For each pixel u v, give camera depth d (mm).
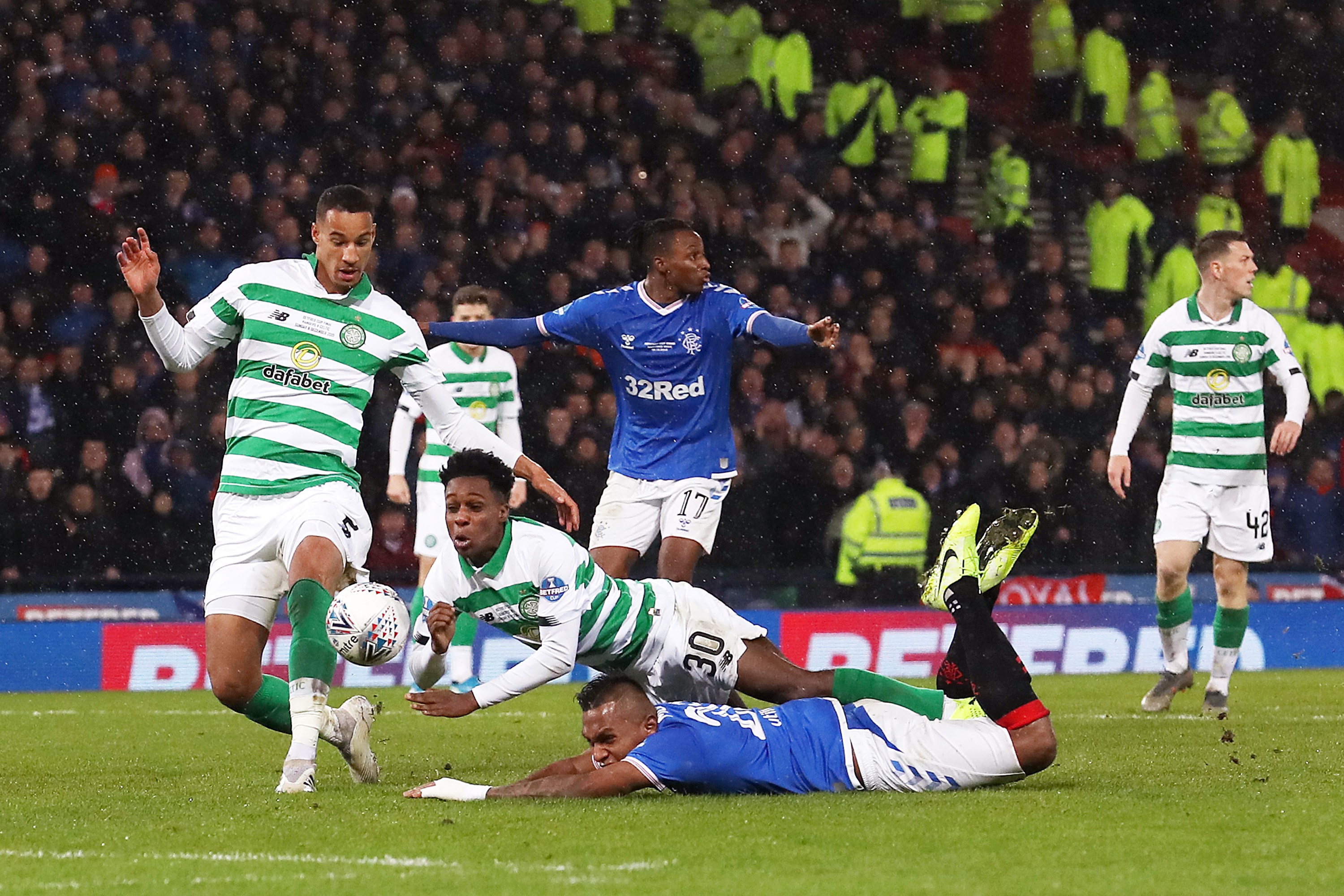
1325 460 51125
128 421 42438
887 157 55031
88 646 37812
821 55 56469
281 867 13102
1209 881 12352
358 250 18531
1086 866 12945
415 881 12422
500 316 47250
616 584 18328
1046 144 57125
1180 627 30562
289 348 18516
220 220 47000
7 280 44438
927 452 47188
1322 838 14375
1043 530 47375
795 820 15008
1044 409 49562
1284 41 60656
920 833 14375
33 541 40781
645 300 23297
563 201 49938
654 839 14125
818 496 45688
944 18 57500
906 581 44469
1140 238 54844
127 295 44125
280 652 37625
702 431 23516
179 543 41969
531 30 52938
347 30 50469
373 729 27531
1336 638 44344
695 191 51500
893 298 50875
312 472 18500
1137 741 24281
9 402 41656
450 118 50375
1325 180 60094
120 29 47844
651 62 54969
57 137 46125
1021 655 42000
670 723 16656
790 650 41156
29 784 19875
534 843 13969
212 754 23656
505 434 34438
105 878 12758
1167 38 59562
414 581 41875
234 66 48781
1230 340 30016
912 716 17281
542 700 34125
